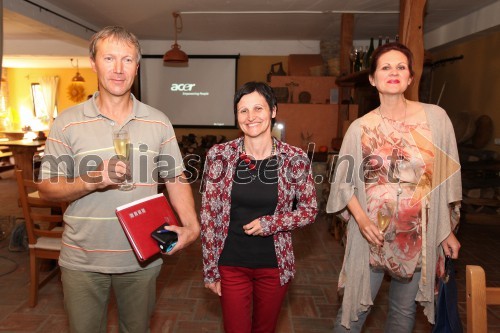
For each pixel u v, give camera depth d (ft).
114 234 4.44
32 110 32.94
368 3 16.30
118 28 4.26
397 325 5.43
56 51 25.45
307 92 20.17
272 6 16.88
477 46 18.21
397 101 5.16
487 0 15.39
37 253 8.28
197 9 17.49
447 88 21.18
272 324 5.21
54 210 9.73
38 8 16.01
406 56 5.01
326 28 21.25
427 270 5.11
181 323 7.82
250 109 4.78
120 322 4.99
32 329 7.52
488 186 15.85
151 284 4.79
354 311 5.46
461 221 15.99
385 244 5.24
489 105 17.21
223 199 5.04
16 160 19.80
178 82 26.40
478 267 3.13
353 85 17.31
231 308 5.04
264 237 5.01
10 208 17.48
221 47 25.76
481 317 3.07
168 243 4.25
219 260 5.09
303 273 10.46
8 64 31.07
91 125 4.39
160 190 12.91
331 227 13.93
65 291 4.57
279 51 25.53
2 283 9.51
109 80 4.20
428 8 16.61
